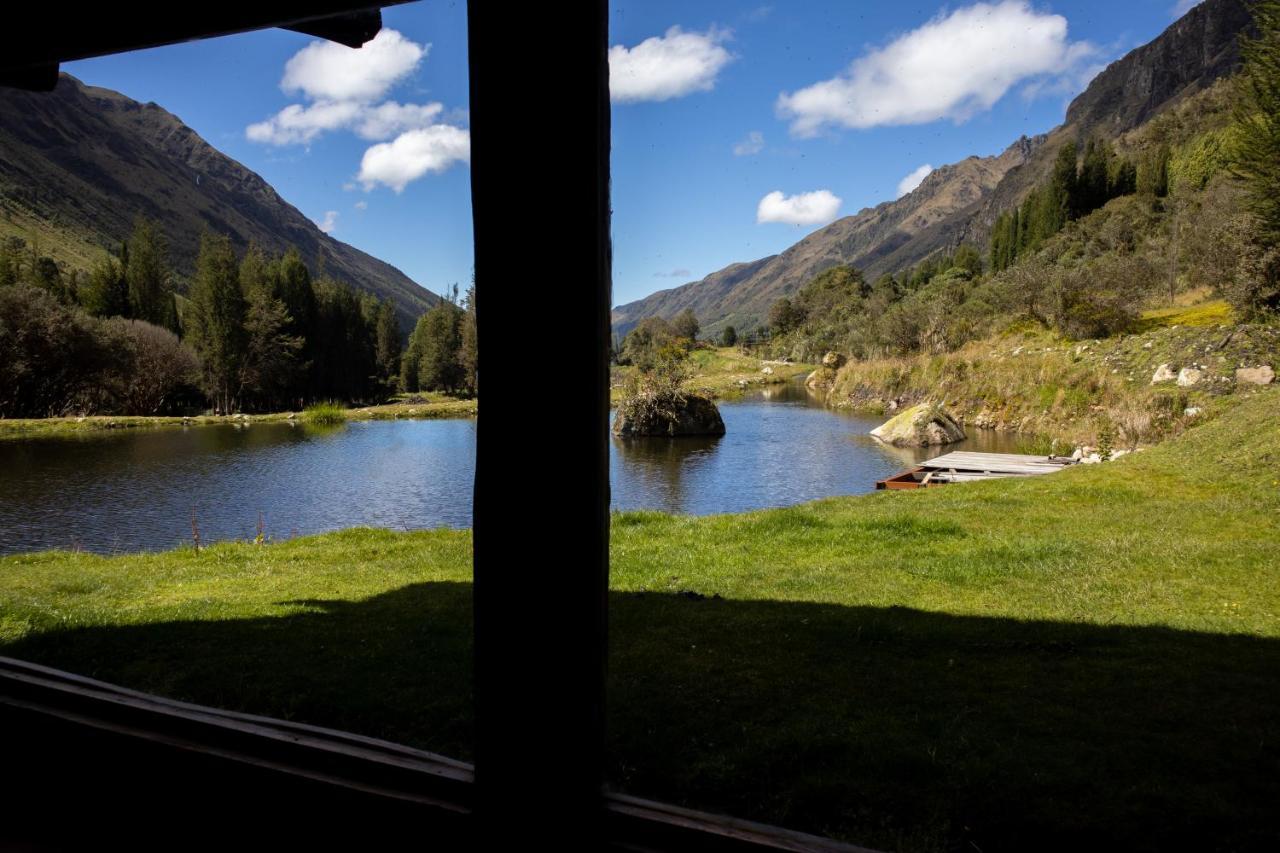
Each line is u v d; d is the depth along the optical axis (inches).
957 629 246.7
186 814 132.0
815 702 191.3
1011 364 1305.4
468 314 3548.2
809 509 510.9
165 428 1766.7
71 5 117.5
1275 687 191.3
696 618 270.7
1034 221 3777.1
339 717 191.3
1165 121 4099.4
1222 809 136.6
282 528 729.6
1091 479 515.5
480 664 102.5
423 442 1483.8
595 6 91.7
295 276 3097.9
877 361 1852.9
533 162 92.7
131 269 3006.9
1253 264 914.7
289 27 121.3
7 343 1823.3
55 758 143.6
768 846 103.7
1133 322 1275.8
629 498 814.5
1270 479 437.7
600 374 96.9
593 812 102.7
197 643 253.8
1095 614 259.3
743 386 2559.1
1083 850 129.8
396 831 116.0
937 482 735.7
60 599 334.6
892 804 144.7
